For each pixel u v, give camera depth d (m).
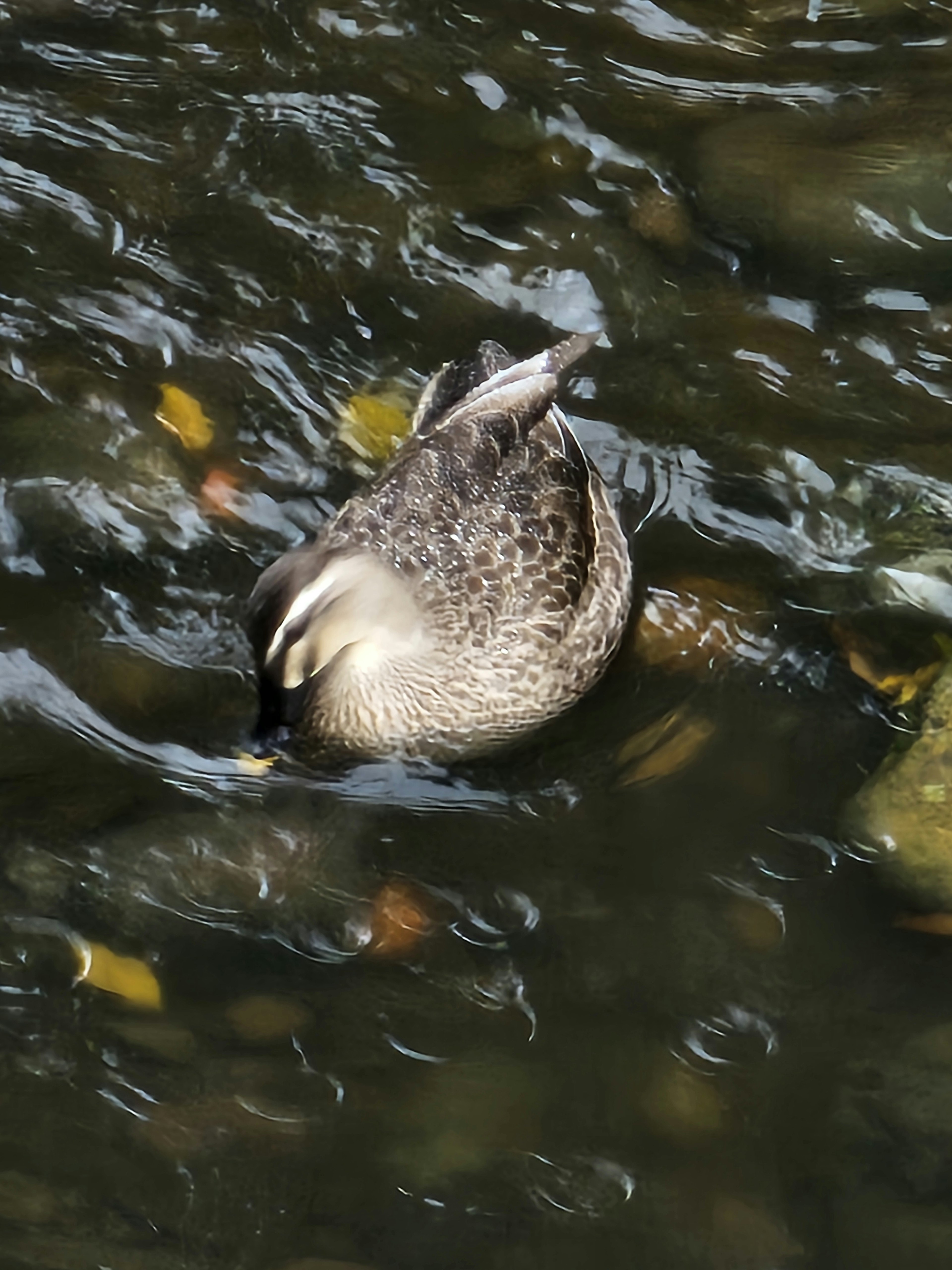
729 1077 8.95
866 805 10.04
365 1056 8.95
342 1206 8.37
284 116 14.33
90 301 12.81
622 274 13.39
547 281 13.30
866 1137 8.74
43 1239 8.12
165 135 14.10
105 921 9.38
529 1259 8.22
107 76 14.54
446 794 10.35
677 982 9.34
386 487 10.67
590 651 10.89
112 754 10.15
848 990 9.32
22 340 12.46
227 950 9.34
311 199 13.72
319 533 10.84
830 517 11.89
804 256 13.55
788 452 12.27
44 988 9.08
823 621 11.21
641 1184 8.52
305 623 9.84
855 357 12.92
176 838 9.77
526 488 11.00
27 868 9.53
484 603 10.62
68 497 11.47
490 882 9.77
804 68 15.08
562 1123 8.74
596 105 14.63
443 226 13.62
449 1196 8.44
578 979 9.34
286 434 12.13
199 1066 8.84
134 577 11.09
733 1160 8.63
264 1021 9.05
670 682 10.98
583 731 10.77
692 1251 8.29
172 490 11.63
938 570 11.42
